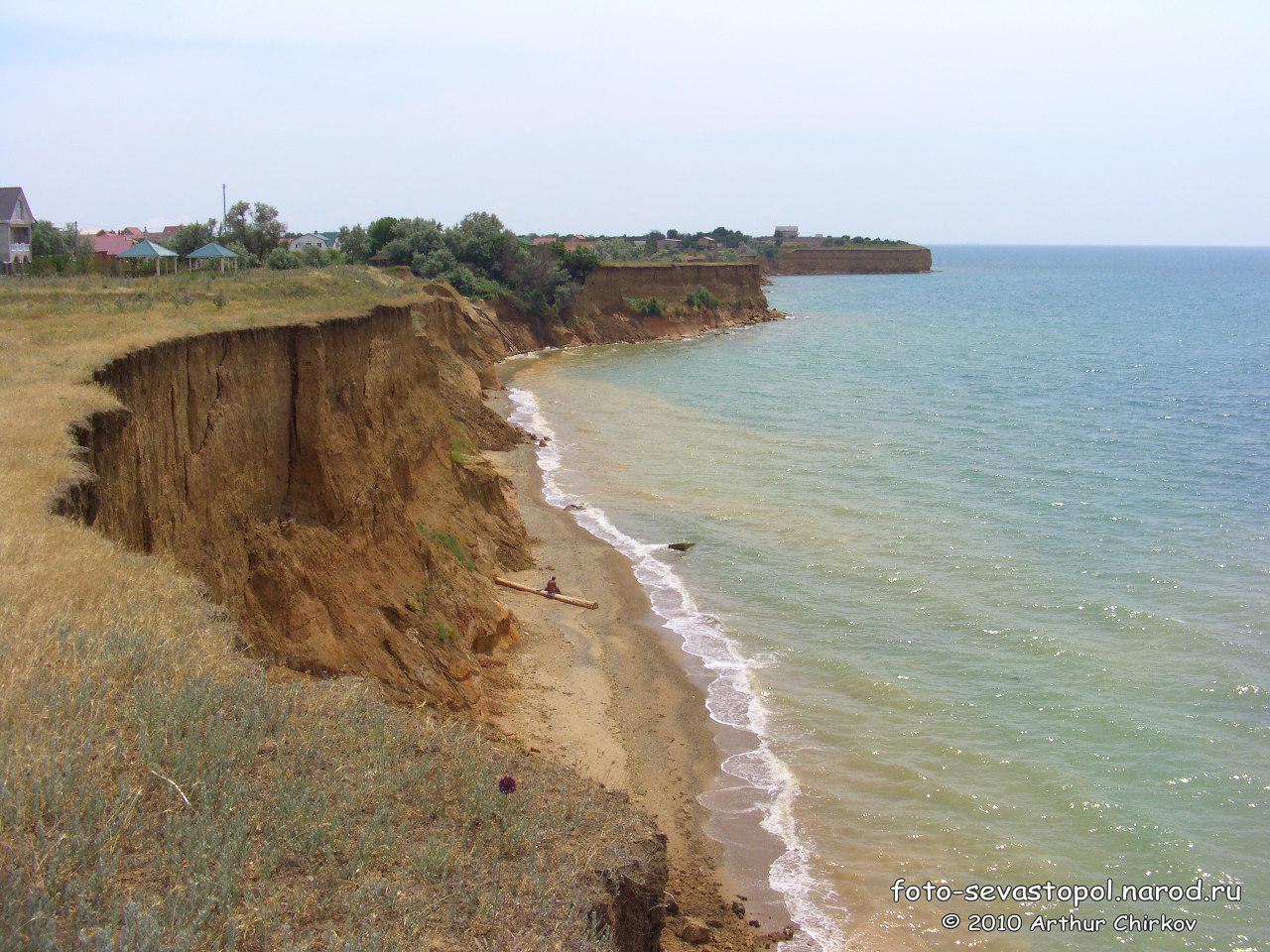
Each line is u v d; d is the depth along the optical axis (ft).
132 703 30.53
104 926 22.26
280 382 69.87
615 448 184.14
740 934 55.57
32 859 23.41
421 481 98.94
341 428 76.18
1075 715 81.25
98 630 33.47
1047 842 65.00
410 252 342.23
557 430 199.62
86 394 49.49
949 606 104.99
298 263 234.17
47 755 26.53
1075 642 95.45
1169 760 74.23
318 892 26.13
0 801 24.48
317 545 68.49
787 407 231.71
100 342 59.41
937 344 373.61
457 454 131.23
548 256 374.43
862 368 304.50
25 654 30.83
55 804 25.21
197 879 24.27
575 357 326.24
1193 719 80.28
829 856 63.82
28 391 48.75
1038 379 281.74
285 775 30.58
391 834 29.35
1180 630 97.60
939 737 78.18
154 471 54.65
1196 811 67.97
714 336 403.13
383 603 72.95
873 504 145.48
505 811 32.55
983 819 67.56
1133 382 276.62
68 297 94.58
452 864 29.22
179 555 55.31
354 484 75.00
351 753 33.22
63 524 38.47
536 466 168.55
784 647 95.76
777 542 127.34
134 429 51.67
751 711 82.94
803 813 68.49
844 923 57.41
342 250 368.48
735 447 185.68
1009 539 128.06
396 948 24.62
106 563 37.86
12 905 21.63
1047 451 183.11
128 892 23.65
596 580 113.29
